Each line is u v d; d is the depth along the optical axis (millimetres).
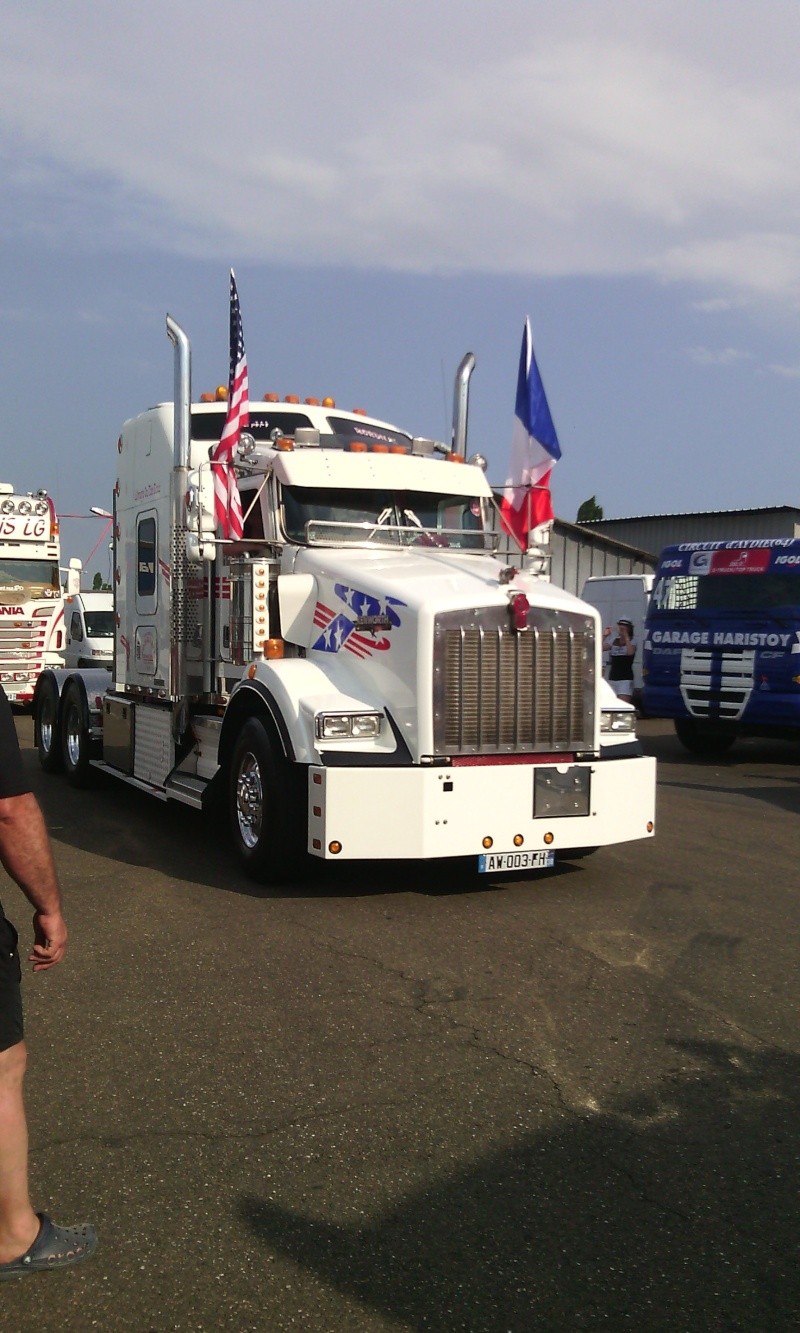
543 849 6762
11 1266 2924
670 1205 3396
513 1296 2932
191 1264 3061
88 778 11375
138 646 9945
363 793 6355
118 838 8828
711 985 5379
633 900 6961
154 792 9039
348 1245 3158
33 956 3100
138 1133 3809
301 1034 4684
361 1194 3430
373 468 8234
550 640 6863
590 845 6922
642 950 5910
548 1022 4863
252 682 7254
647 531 33781
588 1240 3199
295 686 6852
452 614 6562
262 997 5125
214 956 5719
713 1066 4430
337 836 6332
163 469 9172
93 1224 3246
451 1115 3967
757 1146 3777
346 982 5336
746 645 14148
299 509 7996
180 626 8656
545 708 6859
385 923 6352
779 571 13953
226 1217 3291
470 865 7887
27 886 2979
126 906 6684
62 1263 2980
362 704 6676
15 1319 2828
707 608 14594
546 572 8695
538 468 8695
